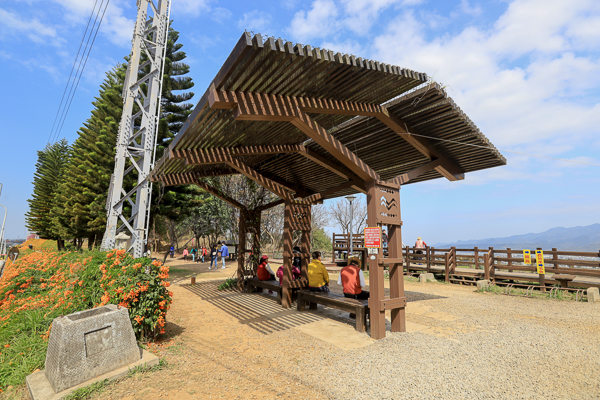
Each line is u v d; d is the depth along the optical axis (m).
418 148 5.66
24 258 9.70
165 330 5.08
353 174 6.69
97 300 4.45
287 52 2.92
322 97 4.13
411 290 9.60
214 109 3.78
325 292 6.36
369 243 4.88
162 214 15.93
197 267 17.55
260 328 5.28
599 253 8.20
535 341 4.48
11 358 3.75
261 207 9.70
